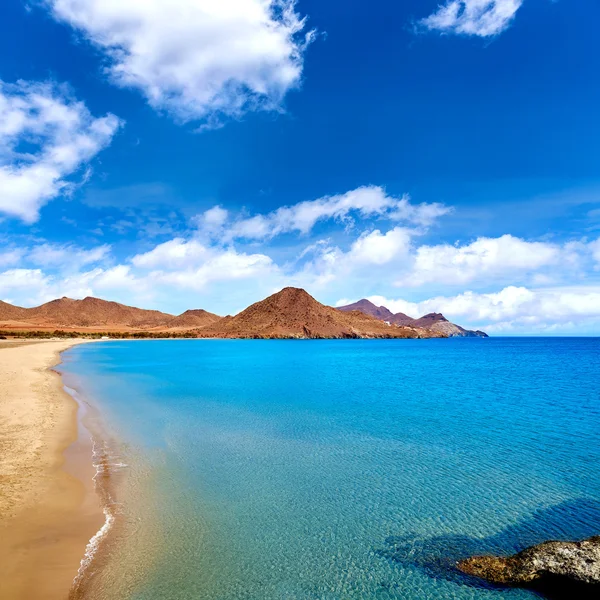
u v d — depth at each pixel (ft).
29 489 36.65
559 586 25.09
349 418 71.10
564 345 546.26
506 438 59.00
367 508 36.47
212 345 433.48
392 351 355.77
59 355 222.69
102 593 24.04
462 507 36.81
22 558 26.43
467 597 25.12
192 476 42.80
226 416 71.15
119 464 45.29
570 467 46.85
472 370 173.17
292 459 48.91
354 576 26.99
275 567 27.71
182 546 29.68
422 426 65.72
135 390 100.99
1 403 73.15
